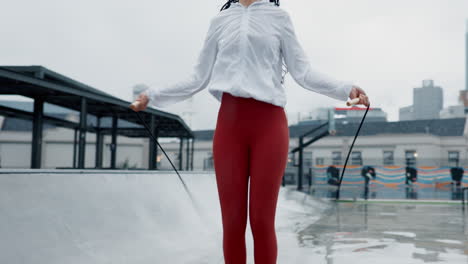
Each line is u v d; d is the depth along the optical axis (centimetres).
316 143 3697
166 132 2208
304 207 787
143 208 297
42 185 210
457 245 376
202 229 360
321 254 321
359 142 3594
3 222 179
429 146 3406
